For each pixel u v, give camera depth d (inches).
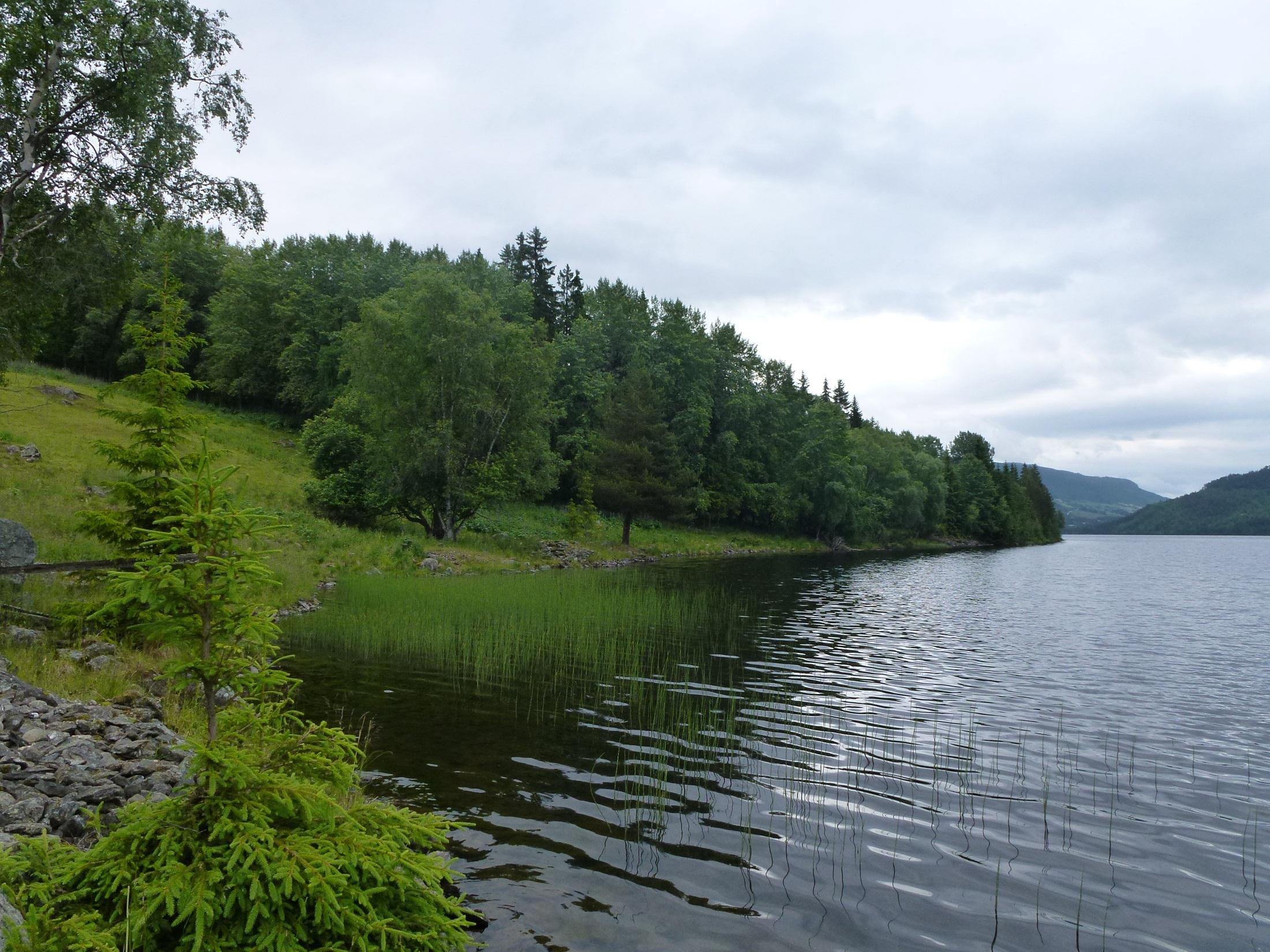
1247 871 268.8
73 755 270.2
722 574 1565.0
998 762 384.2
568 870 251.3
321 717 416.2
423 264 2748.5
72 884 158.7
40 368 2063.2
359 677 511.2
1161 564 2719.0
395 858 173.3
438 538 1609.3
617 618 815.7
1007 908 237.9
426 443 1519.4
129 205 827.4
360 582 959.6
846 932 220.1
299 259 2928.2
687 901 234.4
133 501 432.1
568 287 3666.3
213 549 179.8
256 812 161.5
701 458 2824.8
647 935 213.8
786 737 417.4
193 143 840.9
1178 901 246.4
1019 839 290.4
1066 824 306.5
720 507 2886.3
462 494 1611.7
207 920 142.6
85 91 765.3
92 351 2561.5
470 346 1617.9
